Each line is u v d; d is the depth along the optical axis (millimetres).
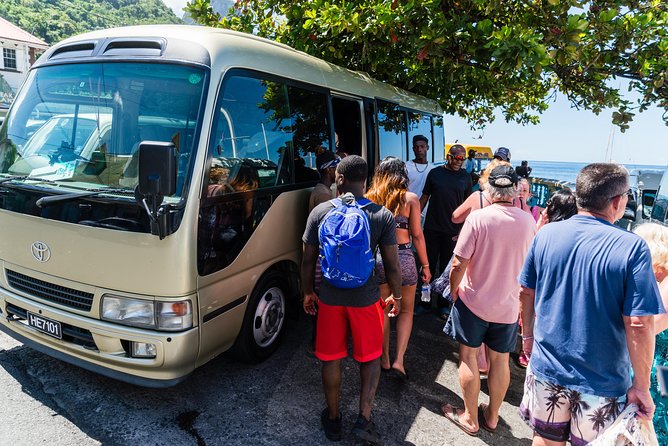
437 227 5137
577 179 2227
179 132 2930
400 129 6160
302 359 4004
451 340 4680
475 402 3158
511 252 2867
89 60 3301
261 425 3111
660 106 5617
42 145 3281
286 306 4133
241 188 3277
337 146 4770
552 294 2189
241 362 3846
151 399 3305
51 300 3150
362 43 5770
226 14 7031
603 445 1972
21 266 3230
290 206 3875
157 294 2783
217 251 3045
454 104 9250
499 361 3102
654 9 4996
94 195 2852
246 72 3363
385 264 2939
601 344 2029
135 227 2752
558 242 2188
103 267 2879
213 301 3059
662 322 2238
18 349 3814
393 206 3562
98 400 3242
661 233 2586
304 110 4082
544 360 2207
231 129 3184
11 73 32688
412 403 3527
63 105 3285
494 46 4777
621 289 1972
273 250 3695
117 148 3031
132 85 3113
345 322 2869
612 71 5488
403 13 4945
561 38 4629
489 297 2945
